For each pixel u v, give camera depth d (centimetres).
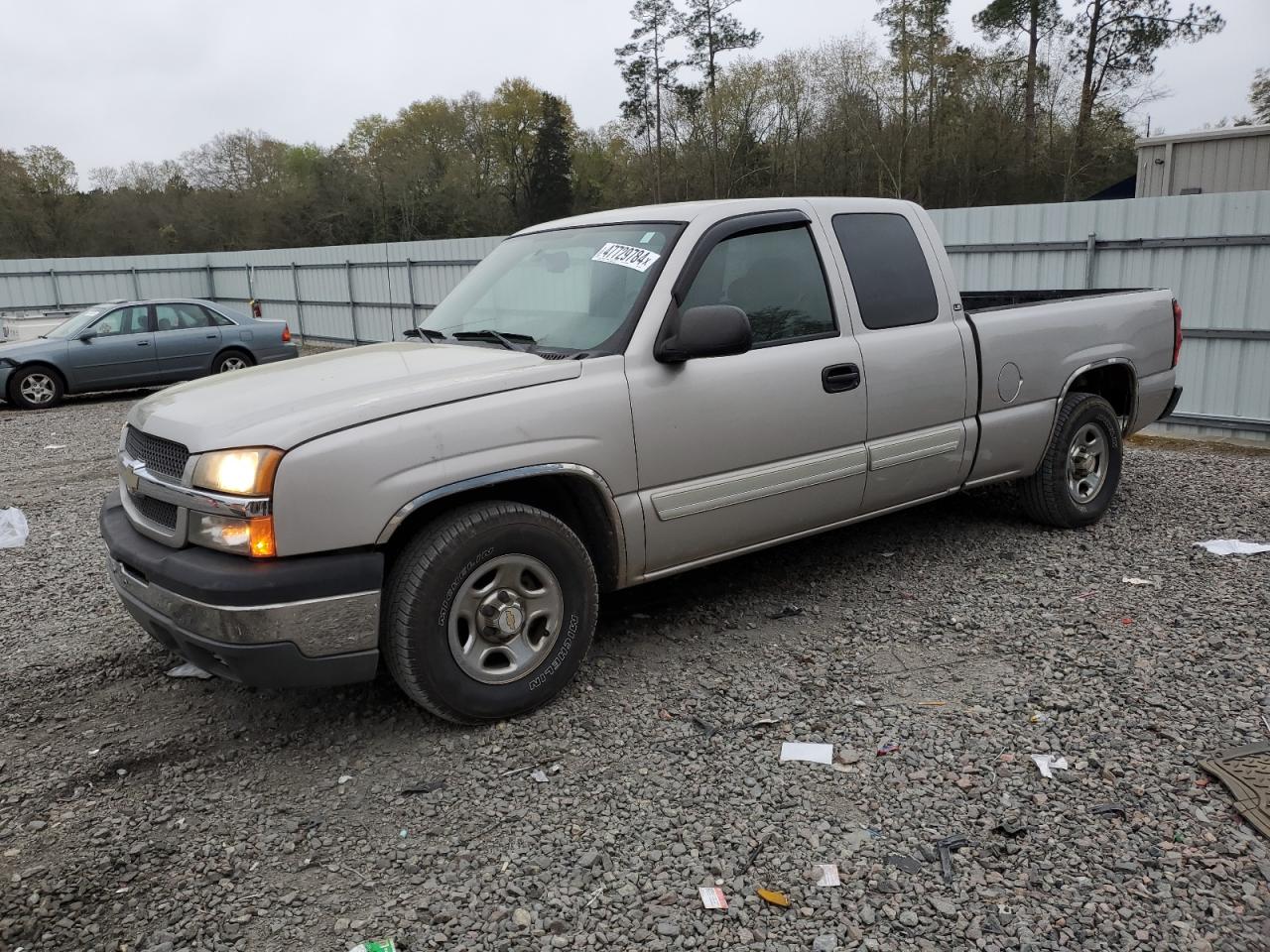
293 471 303
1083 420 555
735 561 535
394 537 342
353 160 5666
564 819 296
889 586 489
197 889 270
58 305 2583
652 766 325
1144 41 3622
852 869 267
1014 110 3709
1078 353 543
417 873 273
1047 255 1052
